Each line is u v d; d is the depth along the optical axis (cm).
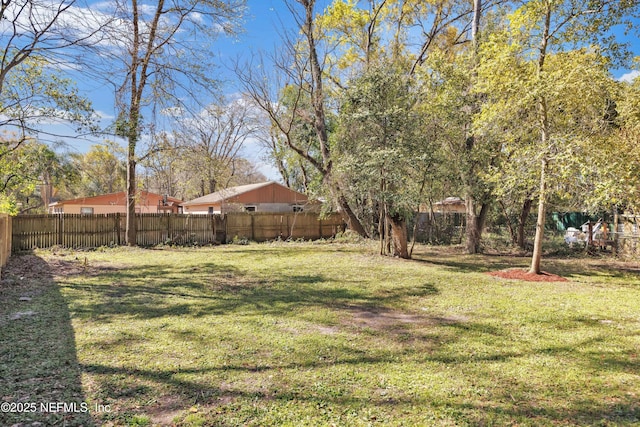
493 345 426
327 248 1509
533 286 772
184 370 348
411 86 1130
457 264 1090
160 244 1595
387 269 977
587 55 789
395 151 982
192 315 540
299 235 1916
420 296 680
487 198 1305
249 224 1806
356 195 1274
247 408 281
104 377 331
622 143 785
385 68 1089
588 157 726
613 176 702
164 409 279
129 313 547
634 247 1195
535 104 813
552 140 781
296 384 322
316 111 1470
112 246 1464
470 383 328
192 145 1454
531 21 830
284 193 2277
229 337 444
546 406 289
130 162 1470
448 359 384
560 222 1925
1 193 1195
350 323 512
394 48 1642
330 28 1694
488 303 629
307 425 259
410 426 259
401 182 1077
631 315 555
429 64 1241
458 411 279
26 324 488
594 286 775
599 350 412
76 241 1422
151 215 1580
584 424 264
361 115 1048
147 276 859
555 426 261
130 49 912
